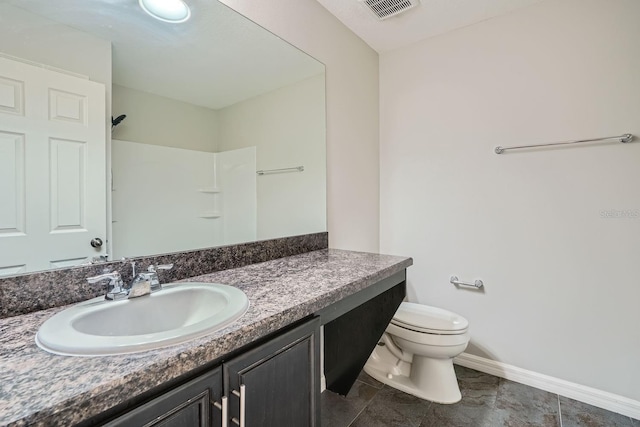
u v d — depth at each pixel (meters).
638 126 1.45
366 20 1.86
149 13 1.10
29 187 0.83
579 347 1.62
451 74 1.97
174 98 1.18
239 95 1.40
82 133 0.94
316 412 0.89
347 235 1.97
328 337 1.72
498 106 1.82
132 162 1.07
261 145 1.49
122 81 1.04
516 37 1.75
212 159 1.32
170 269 1.09
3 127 0.79
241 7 1.35
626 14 1.47
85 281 0.89
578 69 1.59
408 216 2.17
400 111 2.19
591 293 1.58
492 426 1.42
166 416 0.54
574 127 1.60
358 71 2.05
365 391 1.71
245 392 0.69
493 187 1.85
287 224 1.62
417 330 1.60
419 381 1.69
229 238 1.37
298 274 1.17
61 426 0.41
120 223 1.02
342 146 1.92
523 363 1.77
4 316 0.75
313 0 1.68
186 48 1.21
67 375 0.48
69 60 0.91
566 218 1.64
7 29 0.80
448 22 1.88
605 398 1.54
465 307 1.96
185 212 1.21
